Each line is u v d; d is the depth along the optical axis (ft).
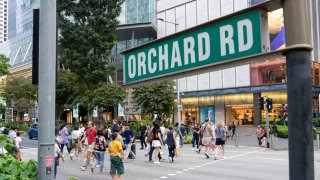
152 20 168.66
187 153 68.59
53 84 10.65
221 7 146.41
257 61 6.35
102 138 46.78
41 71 10.57
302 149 5.84
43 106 10.46
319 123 120.26
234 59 6.61
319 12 138.51
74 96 131.03
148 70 8.46
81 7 113.70
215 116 150.30
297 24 6.00
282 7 6.21
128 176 42.52
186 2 157.38
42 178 10.27
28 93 177.27
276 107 135.03
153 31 163.43
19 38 325.21
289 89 6.11
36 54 10.86
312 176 5.79
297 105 5.96
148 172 45.39
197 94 155.53
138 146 84.12
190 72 7.39
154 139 55.62
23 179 11.77
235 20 6.69
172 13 162.30
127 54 9.18
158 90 113.91
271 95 135.44
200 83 155.33
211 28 7.10
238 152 70.85
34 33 10.94
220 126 59.67
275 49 6.29
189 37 7.52
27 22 312.71
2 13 602.03
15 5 349.82
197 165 51.55
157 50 8.23
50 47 10.68
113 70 119.65
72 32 111.14
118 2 120.67
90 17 112.78
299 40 5.98
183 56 7.61
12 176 12.17
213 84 151.02
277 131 100.63
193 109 158.40
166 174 43.78
